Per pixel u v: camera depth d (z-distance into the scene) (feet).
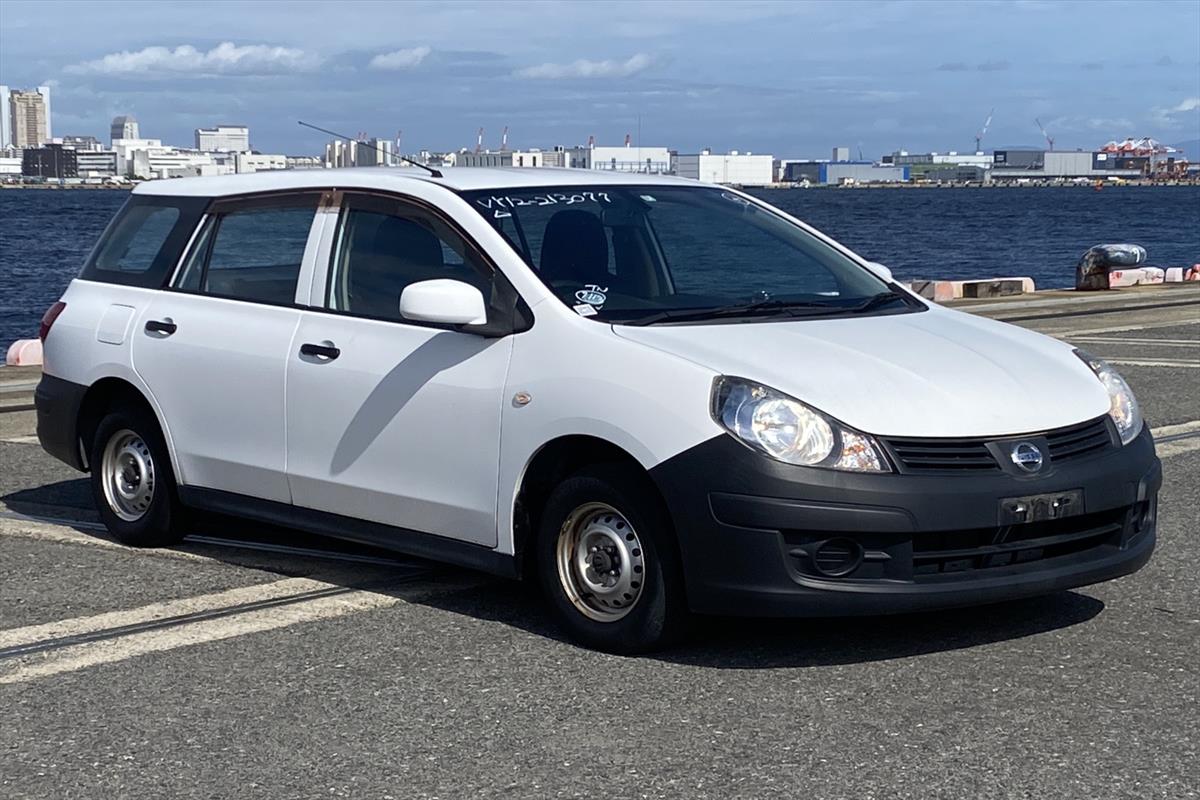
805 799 12.87
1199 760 13.67
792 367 16.51
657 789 13.16
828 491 15.58
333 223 20.56
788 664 16.63
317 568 21.58
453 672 16.60
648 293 18.60
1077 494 16.44
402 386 18.90
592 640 17.28
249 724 15.07
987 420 16.34
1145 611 18.60
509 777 13.53
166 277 22.76
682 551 16.19
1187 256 163.73
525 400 17.52
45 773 13.88
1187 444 29.91
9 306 112.06
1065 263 155.53
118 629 18.57
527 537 18.01
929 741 14.21
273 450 20.67
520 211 19.15
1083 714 14.92
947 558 15.99
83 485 28.37
